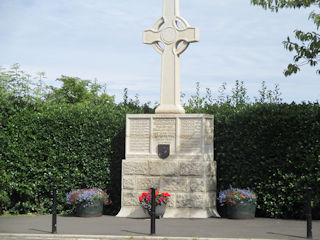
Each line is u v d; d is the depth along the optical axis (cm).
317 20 1363
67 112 1536
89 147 1522
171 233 1051
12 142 1508
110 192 1522
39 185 1518
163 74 1411
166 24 1413
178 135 1373
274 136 1357
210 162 1384
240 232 1061
